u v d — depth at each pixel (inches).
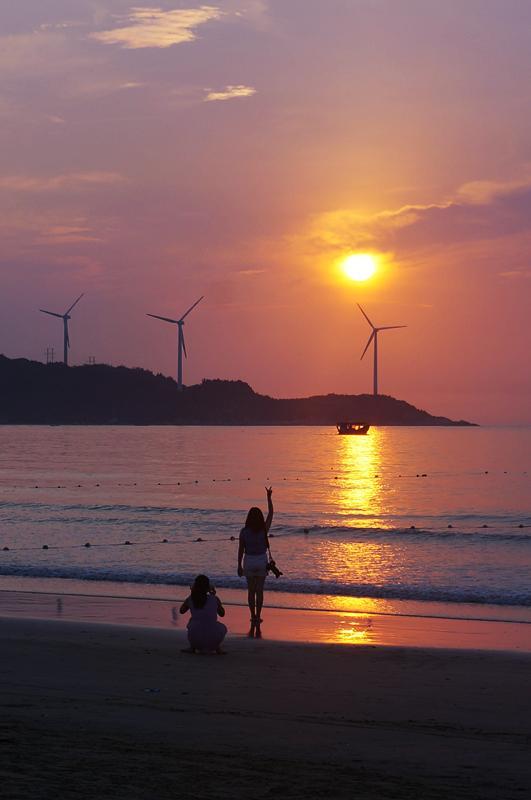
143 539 2159.2
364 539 2187.5
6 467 6028.5
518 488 4404.5
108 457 7416.3
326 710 596.4
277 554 1895.9
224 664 754.2
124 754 458.9
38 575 1501.0
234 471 5713.6
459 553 1923.0
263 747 491.2
